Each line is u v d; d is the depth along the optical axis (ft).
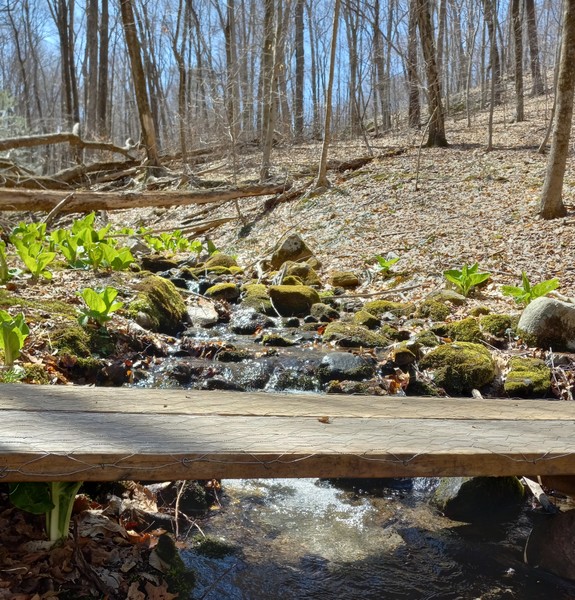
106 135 41.57
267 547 5.45
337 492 6.66
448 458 4.50
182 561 4.99
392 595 4.91
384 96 42.88
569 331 9.81
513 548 5.66
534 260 14.79
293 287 12.62
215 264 16.57
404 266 15.80
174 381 8.65
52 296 10.48
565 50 16.48
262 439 4.52
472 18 36.88
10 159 27.04
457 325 10.61
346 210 21.88
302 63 48.37
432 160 26.14
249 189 23.65
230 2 44.83
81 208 18.19
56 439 4.23
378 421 5.23
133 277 12.80
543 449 4.72
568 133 16.92
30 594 4.12
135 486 5.87
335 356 9.36
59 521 4.62
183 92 31.14
